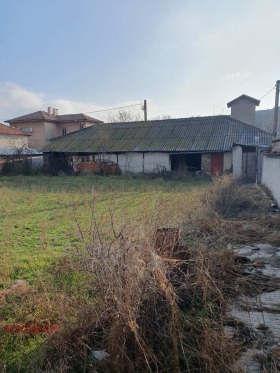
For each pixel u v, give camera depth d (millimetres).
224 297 4004
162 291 2936
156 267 2906
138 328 2727
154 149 23969
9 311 3998
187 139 24562
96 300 3199
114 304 2814
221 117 26984
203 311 3389
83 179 21672
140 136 26734
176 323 2914
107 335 2854
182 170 23344
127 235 3250
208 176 22031
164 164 24125
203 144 23219
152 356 2660
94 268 3039
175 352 2691
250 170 21750
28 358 3082
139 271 2846
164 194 14250
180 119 28453
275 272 5020
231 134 23766
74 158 26828
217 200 10297
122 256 2971
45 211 10773
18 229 8367
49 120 43656
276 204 10844
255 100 35594
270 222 8133
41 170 26703
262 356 2934
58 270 4859
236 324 3488
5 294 4406
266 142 21828
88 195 14203
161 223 5418
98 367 2805
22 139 31828
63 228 8336
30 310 3914
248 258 5602
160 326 2971
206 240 6277
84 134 29109
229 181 13453
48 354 3020
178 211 8867
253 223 8117
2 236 7641
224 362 2738
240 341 3193
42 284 4441
